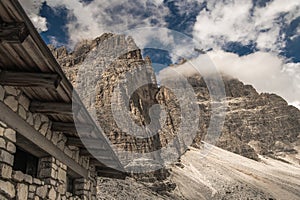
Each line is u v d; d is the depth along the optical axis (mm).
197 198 67438
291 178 109750
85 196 9359
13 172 5516
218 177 89125
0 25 4090
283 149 182875
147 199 46406
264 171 113375
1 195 5133
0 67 5082
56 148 7414
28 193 6031
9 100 5398
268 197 80875
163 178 67500
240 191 81750
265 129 198750
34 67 5023
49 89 5578
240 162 118375
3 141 5195
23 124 5859
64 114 6328
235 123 197625
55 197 7246
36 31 4340
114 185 46750
